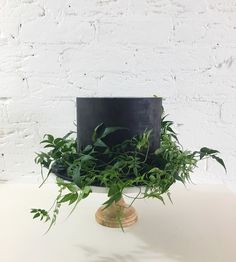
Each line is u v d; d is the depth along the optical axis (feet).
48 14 2.40
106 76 2.50
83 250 1.52
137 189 1.45
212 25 2.43
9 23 2.41
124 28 2.43
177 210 2.06
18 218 1.91
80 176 1.39
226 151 2.61
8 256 1.46
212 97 2.53
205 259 1.45
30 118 2.55
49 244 1.58
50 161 1.74
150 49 2.46
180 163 1.62
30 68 2.48
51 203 2.19
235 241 1.63
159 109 1.62
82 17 2.41
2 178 2.66
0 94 2.51
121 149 1.50
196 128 2.58
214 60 2.48
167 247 1.56
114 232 1.72
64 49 2.45
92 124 1.53
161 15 2.41
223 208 2.10
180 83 2.51
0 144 2.59
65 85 2.51
